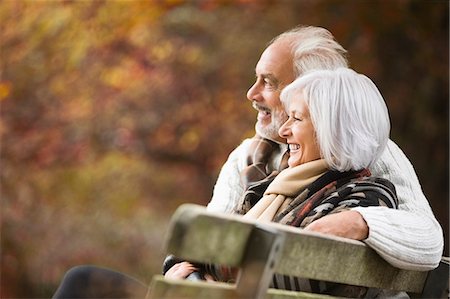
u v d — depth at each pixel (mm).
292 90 5445
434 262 5266
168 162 20531
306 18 19219
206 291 4059
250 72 20734
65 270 18594
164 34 20250
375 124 5387
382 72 18297
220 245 4020
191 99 20531
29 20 18500
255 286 4086
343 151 5324
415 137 18062
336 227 4984
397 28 18203
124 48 19688
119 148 20094
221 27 20641
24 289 18203
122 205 19750
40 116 18922
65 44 18688
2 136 18688
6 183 18578
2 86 18141
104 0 18625
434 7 18078
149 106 20312
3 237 18234
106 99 19656
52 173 19016
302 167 5387
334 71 5430
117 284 5430
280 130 5520
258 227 4113
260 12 20156
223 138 20531
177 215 3896
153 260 19688
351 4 18312
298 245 4363
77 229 18984
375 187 5305
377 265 5055
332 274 4695
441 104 18156
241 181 6312
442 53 18156
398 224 5078
